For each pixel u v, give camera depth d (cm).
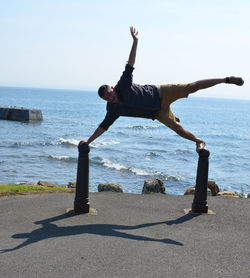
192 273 372
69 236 471
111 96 496
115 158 3250
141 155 3531
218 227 519
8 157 3000
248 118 13775
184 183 2425
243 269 384
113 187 788
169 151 3897
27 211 584
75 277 361
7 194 706
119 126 7331
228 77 517
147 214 579
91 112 11562
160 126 7750
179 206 627
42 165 2756
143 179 2439
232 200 662
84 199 577
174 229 507
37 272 370
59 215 566
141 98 507
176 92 520
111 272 371
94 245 440
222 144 5147
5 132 4834
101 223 530
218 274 372
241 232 500
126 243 448
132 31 478
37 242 449
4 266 381
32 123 6312
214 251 430
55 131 5456
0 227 509
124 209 604
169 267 384
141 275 366
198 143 570
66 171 2598
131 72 487
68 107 14162
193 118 11350
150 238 468
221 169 3136
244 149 4697
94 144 4141
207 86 520
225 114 15750
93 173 2550
